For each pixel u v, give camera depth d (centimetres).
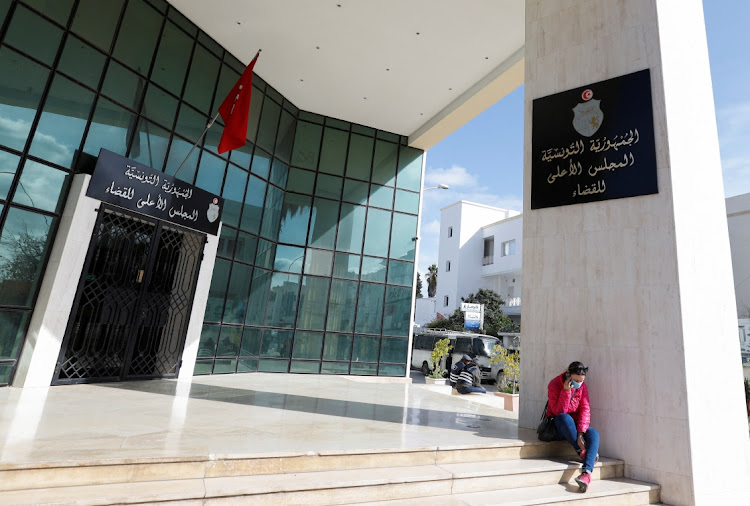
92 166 732
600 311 548
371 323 1320
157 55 857
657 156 538
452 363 1753
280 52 1045
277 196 1228
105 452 315
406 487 357
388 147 1419
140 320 812
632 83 575
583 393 489
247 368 1111
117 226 772
